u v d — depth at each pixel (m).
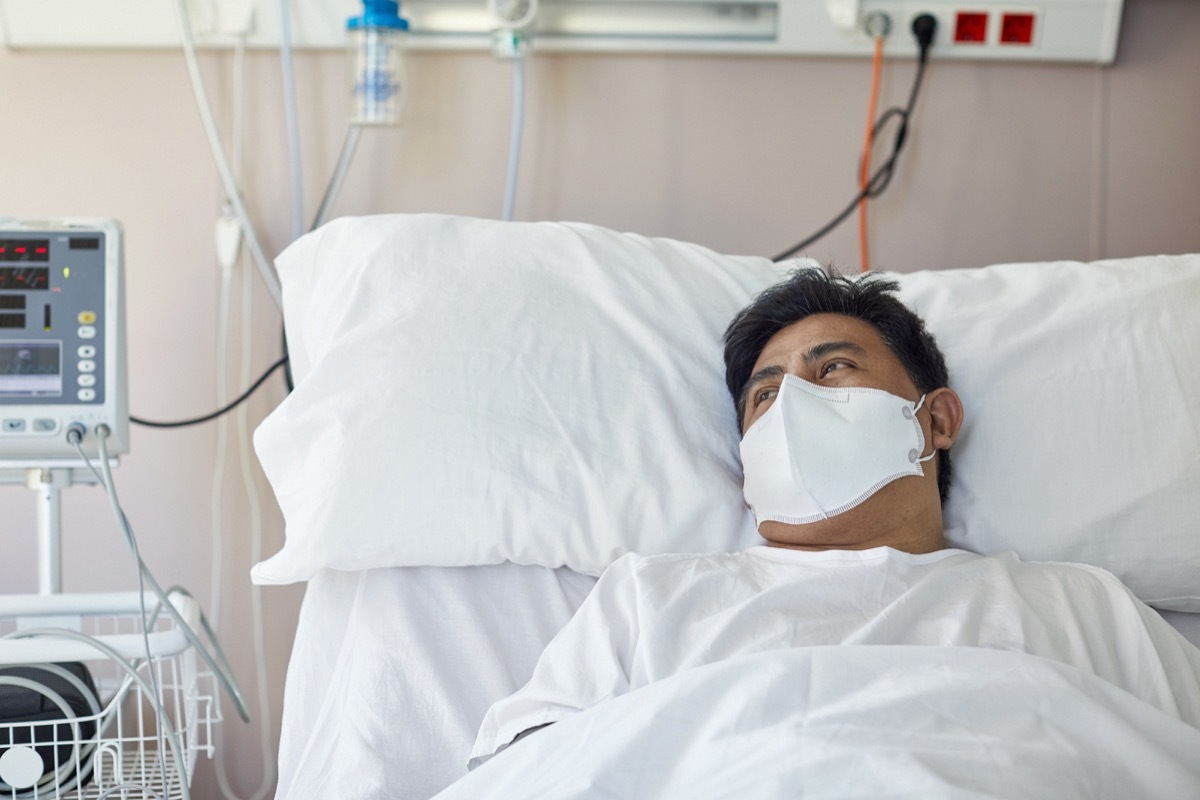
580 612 1.22
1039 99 1.91
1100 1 1.84
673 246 1.56
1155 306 1.49
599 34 1.86
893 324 1.39
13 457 1.32
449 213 1.91
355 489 1.30
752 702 0.99
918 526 1.33
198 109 1.85
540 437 1.33
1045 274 1.56
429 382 1.33
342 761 1.20
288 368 1.85
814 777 0.93
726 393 1.46
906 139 1.92
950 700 0.99
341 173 1.87
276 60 1.86
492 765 1.06
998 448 1.44
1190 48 1.90
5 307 1.31
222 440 1.87
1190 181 1.92
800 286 1.42
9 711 1.20
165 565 1.88
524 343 1.38
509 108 1.89
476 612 1.32
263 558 1.89
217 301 1.87
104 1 1.79
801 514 1.30
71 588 1.86
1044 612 1.20
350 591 1.37
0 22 1.79
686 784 0.98
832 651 1.03
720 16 1.85
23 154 1.83
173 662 1.38
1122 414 1.43
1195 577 1.36
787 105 1.91
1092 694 1.02
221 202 1.86
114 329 1.33
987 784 0.91
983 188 1.93
